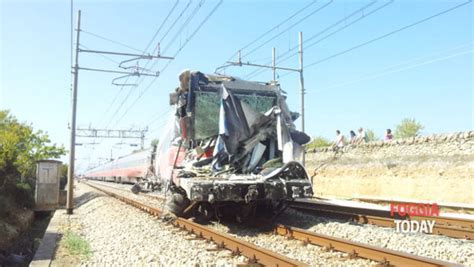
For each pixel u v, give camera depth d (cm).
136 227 1173
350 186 2320
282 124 1119
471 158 1714
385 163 2123
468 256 741
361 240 929
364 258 722
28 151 2752
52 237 1096
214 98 1184
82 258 832
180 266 695
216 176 1072
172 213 1225
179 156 1218
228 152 1095
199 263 712
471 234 897
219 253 791
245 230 1091
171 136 1316
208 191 1008
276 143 1140
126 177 4416
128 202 2044
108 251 873
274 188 1035
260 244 908
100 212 1739
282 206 1156
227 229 1106
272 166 1106
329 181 2484
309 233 892
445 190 1791
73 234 1110
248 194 1013
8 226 1659
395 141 2095
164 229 1116
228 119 1111
